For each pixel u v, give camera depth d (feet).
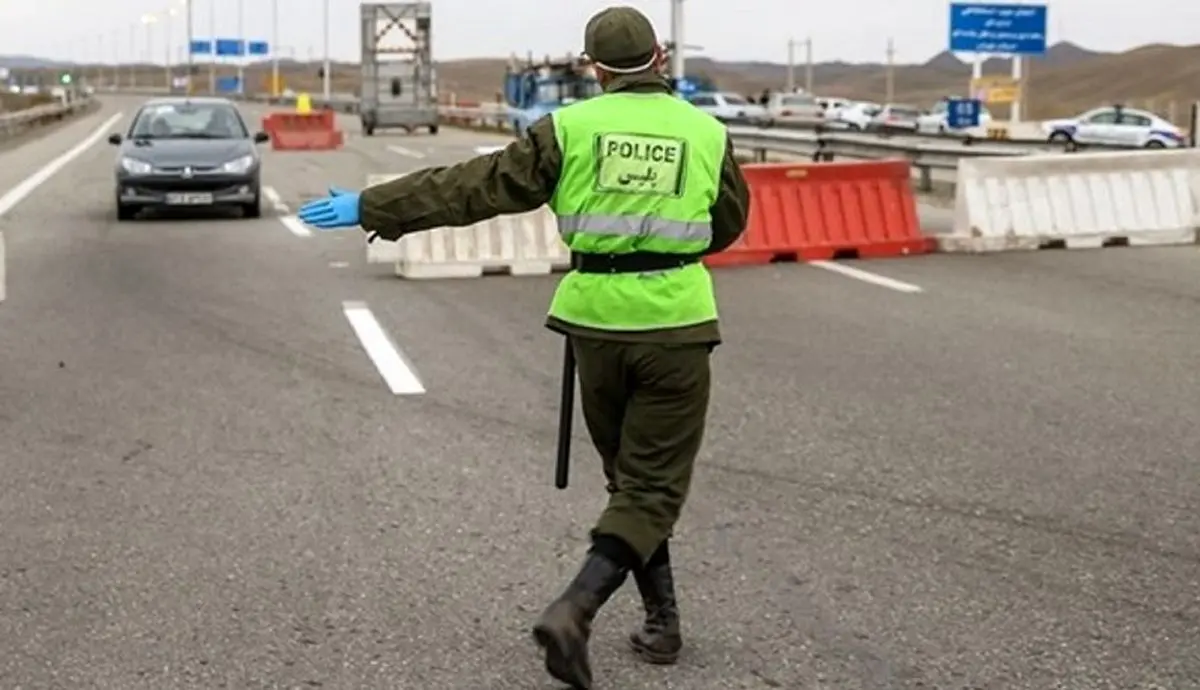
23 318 38.17
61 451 24.52
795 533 20.10
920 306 40.52
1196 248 54.19
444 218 14.15
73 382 30.07
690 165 14.25
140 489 22.22
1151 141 137.69
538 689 14.92
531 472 23.16
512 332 36.14
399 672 15.34
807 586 17.97
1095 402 28.35
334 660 15.65
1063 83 527.81
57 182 89.76
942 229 62.18
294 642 16.16
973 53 136.98
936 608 17.21
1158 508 21.30
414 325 37.11
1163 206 55.72
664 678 15.17
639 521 14.42
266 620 16.81
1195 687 14.97
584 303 14.46
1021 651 15.90
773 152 109.70
